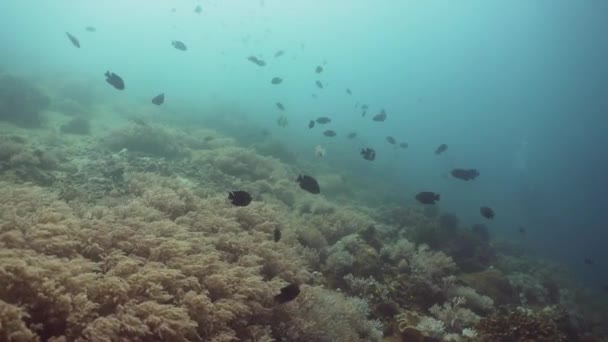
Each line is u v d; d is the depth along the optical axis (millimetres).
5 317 2984
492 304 8953
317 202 13336
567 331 8539
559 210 43656
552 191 54656
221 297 4762
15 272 3482
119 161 11953
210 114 32344
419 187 34469
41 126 16781
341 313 6395
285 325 5086
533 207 40688
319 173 23812
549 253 26906
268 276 6172
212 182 12352
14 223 4793
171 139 16156
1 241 4305
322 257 9094
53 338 3176
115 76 7066
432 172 45906
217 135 23609
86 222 5273
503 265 14180
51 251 4457
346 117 72938
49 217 5074
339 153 34312
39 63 43188
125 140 14961
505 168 69500
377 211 17922
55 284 3604
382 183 28625
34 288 3486
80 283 3789
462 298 8188
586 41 68125
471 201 36000
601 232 37969
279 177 15477
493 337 6684
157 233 5645
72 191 8492
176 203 7285
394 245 11172
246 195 5492
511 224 32094
